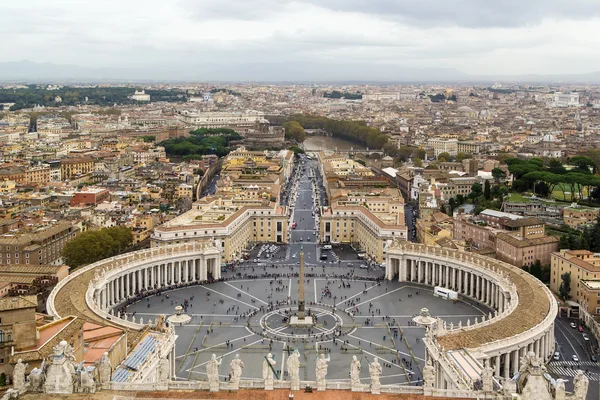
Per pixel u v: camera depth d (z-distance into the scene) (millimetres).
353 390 134250
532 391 117375
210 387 133000
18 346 156750
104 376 132875
